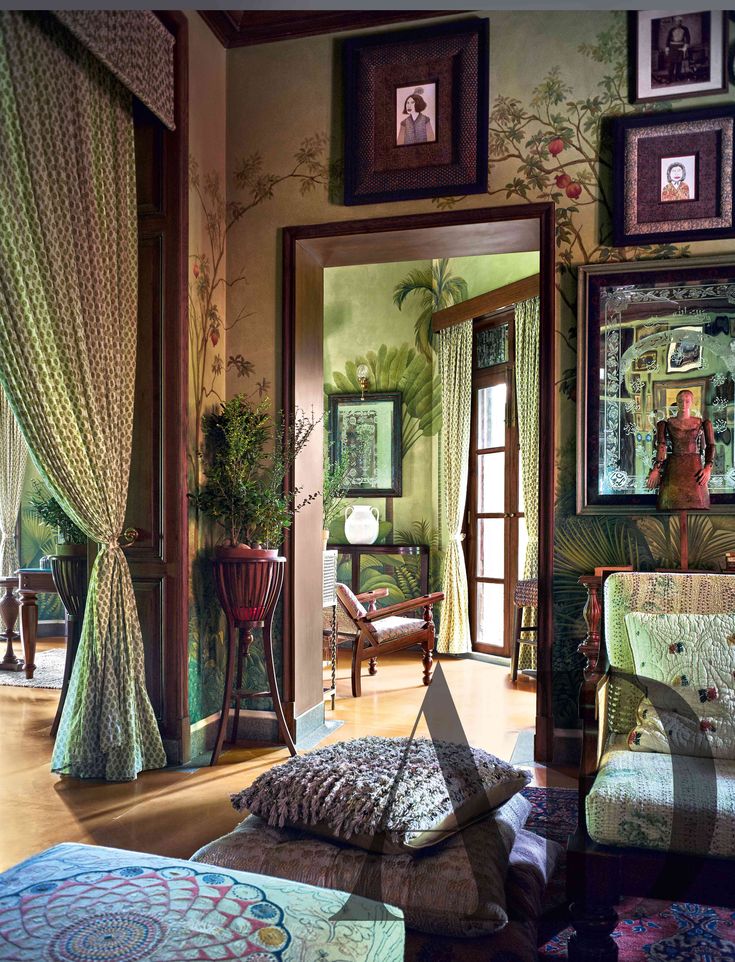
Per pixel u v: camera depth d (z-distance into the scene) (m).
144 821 2.79
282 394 3.96
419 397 7.13
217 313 3.96
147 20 3.31
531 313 5.86
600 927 1.54
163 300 3.61
